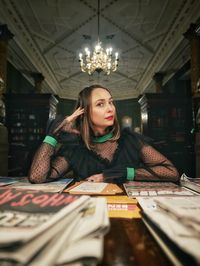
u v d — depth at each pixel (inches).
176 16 245.8
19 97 294.4
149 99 306.0
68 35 298.5
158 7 237.8
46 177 53.0
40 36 295.9
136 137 62.4
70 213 20.9
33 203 28.1
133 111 573.3
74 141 61.8
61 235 17.8
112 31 291.1
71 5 236.7
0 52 226.7
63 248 16.5
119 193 41.6
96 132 60.4
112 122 59.0
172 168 54.1
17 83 364.2
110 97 60.7
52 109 332.8
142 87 514.9
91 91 60.4
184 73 346.3
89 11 248.4
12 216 23.4
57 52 346.9
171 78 414.9
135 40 312.8
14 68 349.1
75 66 407.8
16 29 253.0
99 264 18.2
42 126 295.9
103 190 43.7
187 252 15.1
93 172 59.4
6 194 32.2
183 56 311.6
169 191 42.2
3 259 13.7
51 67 407.2
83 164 59.8
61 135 60.8
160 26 273.3
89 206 27.3
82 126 60.7
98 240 18.7
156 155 57.2
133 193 40.3
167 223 21.1
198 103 219.8
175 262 16.5
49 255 14.9
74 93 585.0
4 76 229.3
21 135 295.4
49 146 56.6
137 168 55.3
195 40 228.4
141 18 259.8
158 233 22.0
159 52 333.1
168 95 303.1
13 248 14.1
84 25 276.4
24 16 249.6
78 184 51.0
